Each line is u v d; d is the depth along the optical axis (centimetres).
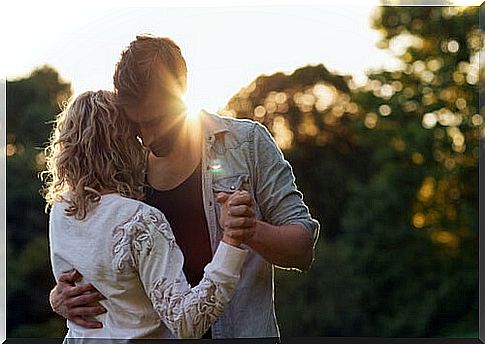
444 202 1431
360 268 1416
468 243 1417
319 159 1454
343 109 1453
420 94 1443
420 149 1439
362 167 1458
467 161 1427
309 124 1448
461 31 1428
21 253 1254
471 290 1406
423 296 1412
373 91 1449
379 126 1453
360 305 1404
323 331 1392
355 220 1438
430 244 1424
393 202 1433
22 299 1252
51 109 1243
